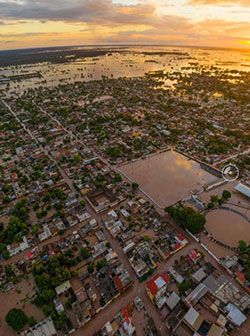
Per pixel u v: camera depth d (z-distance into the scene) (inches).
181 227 4800.7
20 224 4798.2
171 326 3171.8
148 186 6077.8
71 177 6510.8
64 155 7618.1
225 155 7317.9
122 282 3695.9
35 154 7637.8
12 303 3567.9
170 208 4950.8
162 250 4281.5
